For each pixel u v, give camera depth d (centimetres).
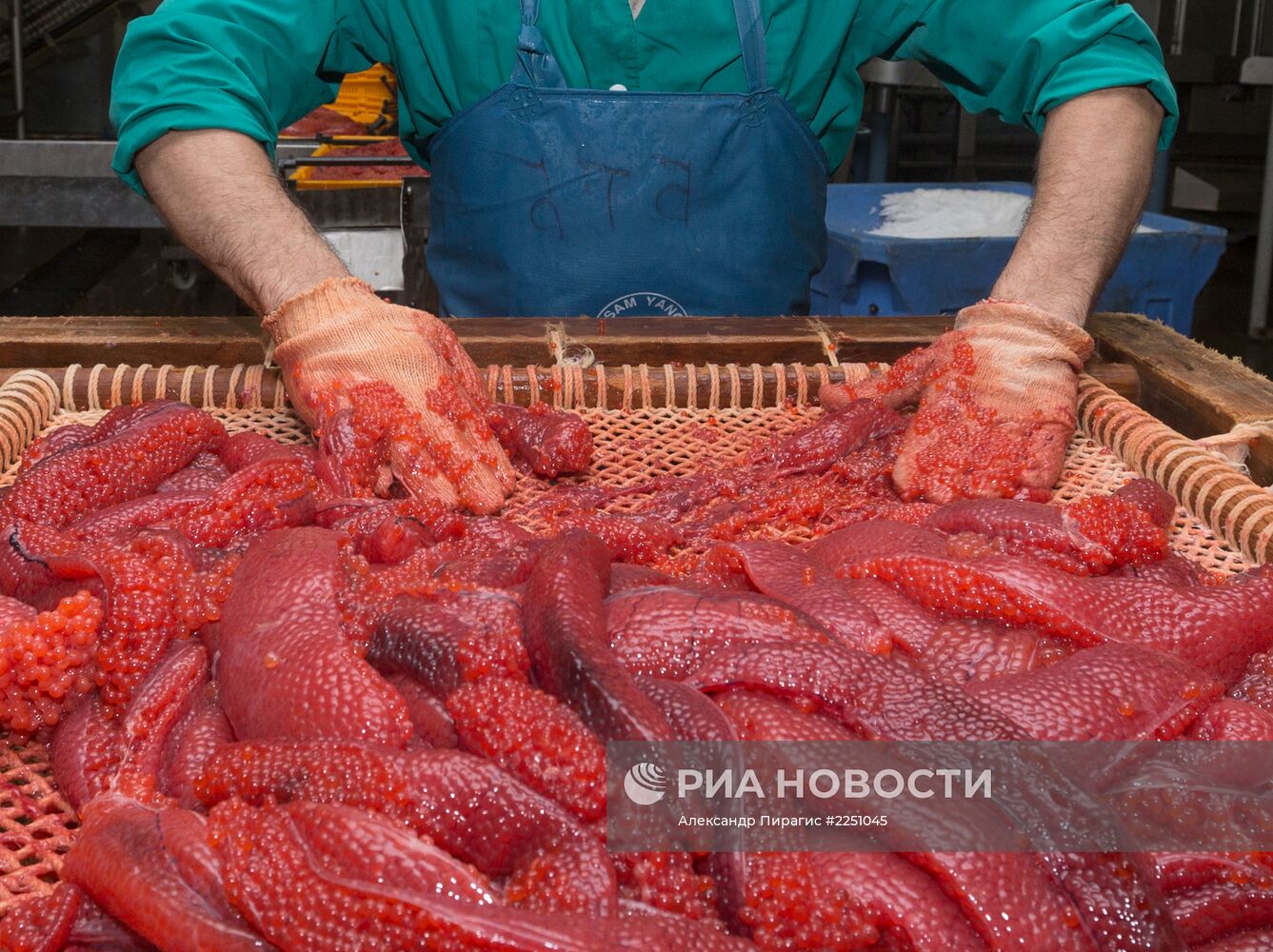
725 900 62
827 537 86
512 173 130
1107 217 112
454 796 62
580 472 102
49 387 106
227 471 95
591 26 128
